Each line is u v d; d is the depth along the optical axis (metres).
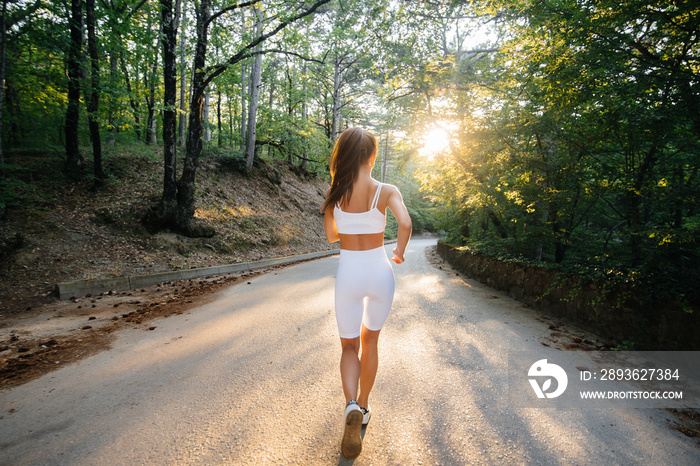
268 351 3.59
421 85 10.96
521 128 6.32
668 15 3.74
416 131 10.52
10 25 8.70
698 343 3.08
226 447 2.01
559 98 5.17
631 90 4.07
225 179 15.77
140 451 1.99
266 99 29.53
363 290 2.05
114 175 11.00
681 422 2.30
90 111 9.66
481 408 2.42
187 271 8.34
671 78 3.68
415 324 4.54
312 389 2.71
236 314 5.16
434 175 10.67
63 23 9.26
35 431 2.23
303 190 22.58
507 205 8.11
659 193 4.08
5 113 10.30
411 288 7.29
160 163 13.16
